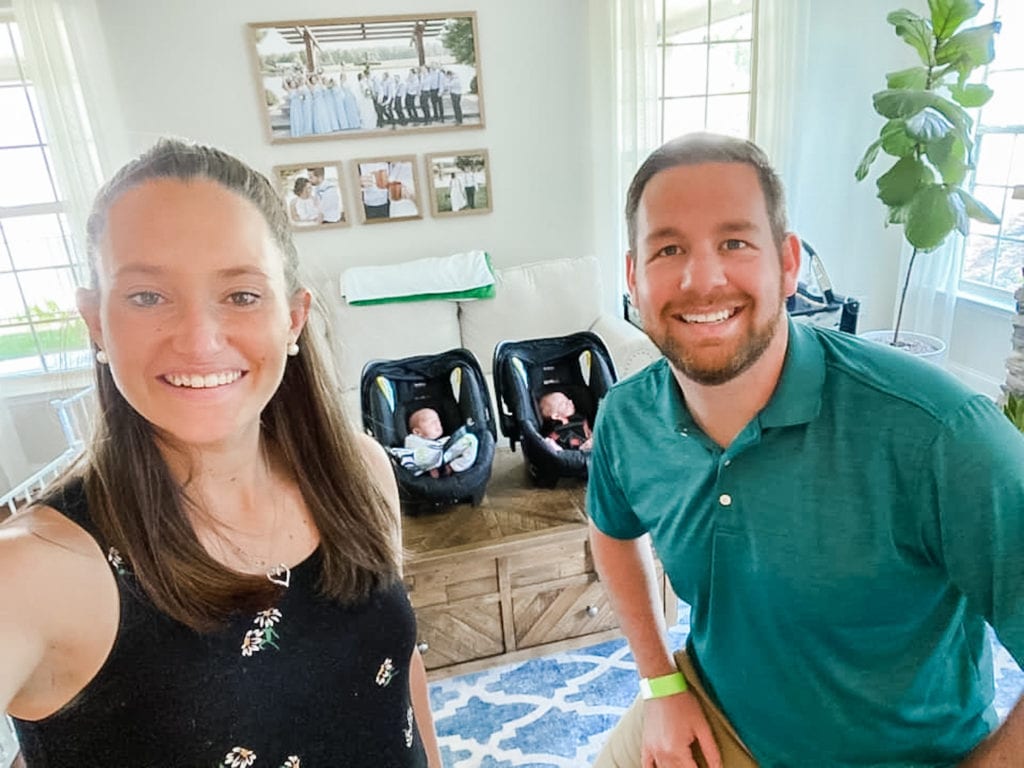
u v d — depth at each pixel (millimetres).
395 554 813
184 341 592
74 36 2619
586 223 3305
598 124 3158
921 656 839
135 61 2752
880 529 769
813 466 792
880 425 762
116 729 586
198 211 598
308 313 748
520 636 1872
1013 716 750
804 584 810
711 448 867
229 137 2914
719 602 915
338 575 717
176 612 601
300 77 2873
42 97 2639
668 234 807
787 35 3053
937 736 882
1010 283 3102
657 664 1114
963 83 2596
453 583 1757
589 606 1884
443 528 1782
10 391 3031
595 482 1130
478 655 1863
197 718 606
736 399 843
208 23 2764
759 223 796
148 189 595
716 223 789
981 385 3252
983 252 3234
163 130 2846
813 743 921
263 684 641
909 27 2582
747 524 836
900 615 811
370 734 742
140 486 618
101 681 578
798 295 2840
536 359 1980
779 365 825
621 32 2975
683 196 797
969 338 3307
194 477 669
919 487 745
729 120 3305
